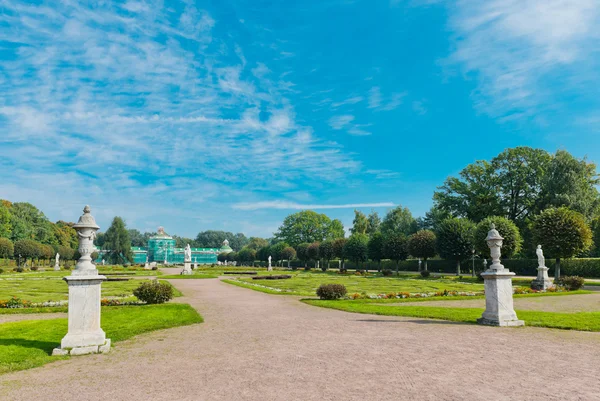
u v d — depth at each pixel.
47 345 9.03
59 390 5.92
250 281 36.78
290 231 92.31
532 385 5.82
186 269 54.03
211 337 10.05
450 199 56.06
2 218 75.88
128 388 5.95
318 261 81.81
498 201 51.75
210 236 173.75
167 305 16.55
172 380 6.30
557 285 26.69
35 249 66.50
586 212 44.62
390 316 13.75
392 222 83.00
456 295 21.02
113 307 16.03
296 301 19.06
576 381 6.02
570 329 10.88
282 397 5.38
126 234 103.69
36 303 16.97
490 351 8.09
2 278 40.31
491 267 12.09
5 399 5.55
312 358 7.57
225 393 5.59
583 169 47.31
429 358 7.50
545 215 34.81
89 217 9.13
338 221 93.75
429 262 61.22
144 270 67.25
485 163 54.16
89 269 8.89
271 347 8.64
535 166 50.34
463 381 6.03
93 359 7.92
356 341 9.18
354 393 5.50
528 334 10.09
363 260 63.88
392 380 6.10
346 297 19.92
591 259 40.31
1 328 11.04
